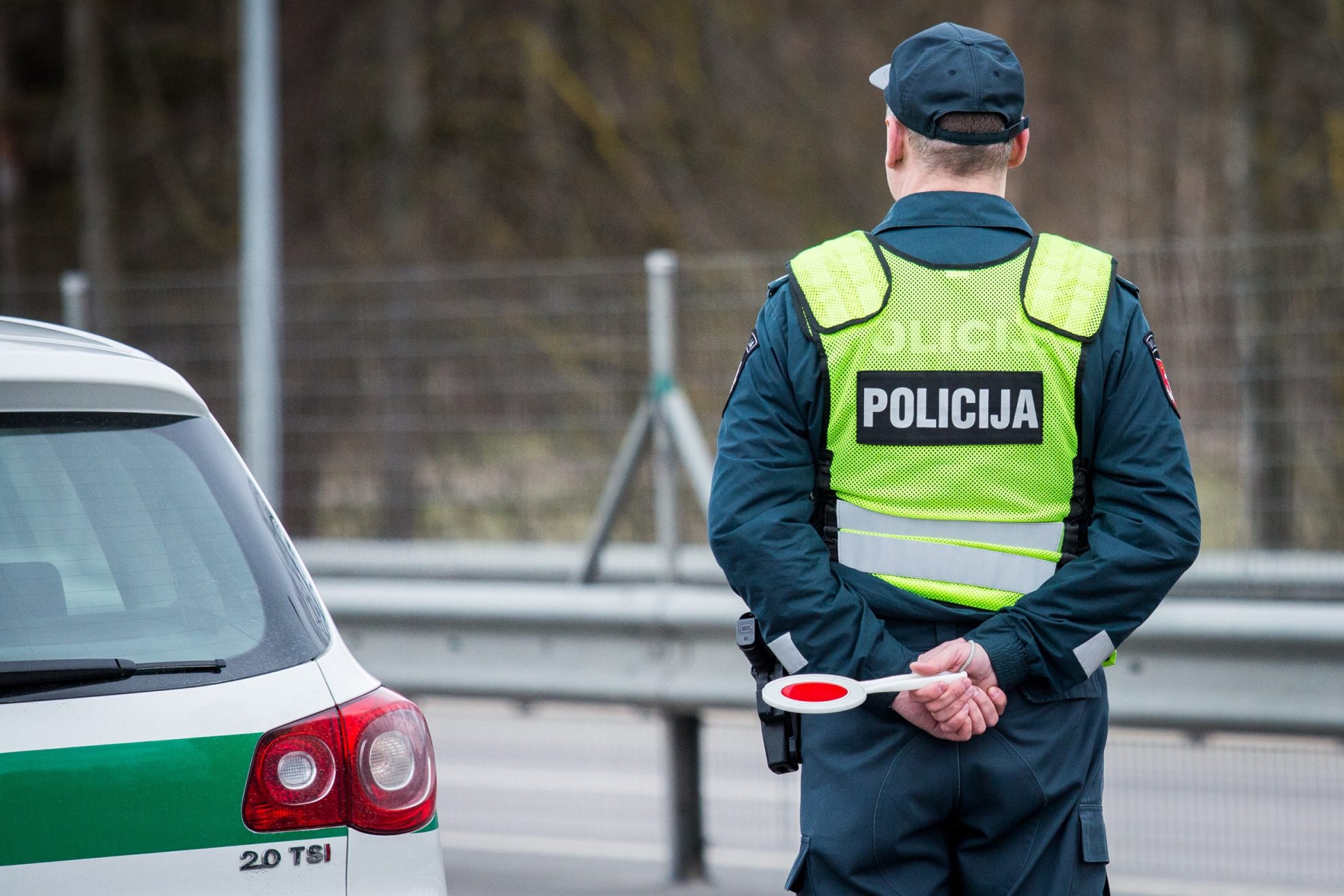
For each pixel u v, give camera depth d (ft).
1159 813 67.77
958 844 31.04
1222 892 58.54
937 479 30.45
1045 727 30.32
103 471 30.83
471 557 77.20
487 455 78.74
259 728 29.66
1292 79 164.25
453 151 192.24
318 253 191.62
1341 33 158.71
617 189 192.75
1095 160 206.49
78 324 86.22
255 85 120.37
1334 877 59.88
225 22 198.39
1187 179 200.64
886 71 34.35
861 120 204.74
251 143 120.16
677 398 65.36
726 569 30.60
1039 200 207.72
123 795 28.22
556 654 62.44
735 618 58.59
